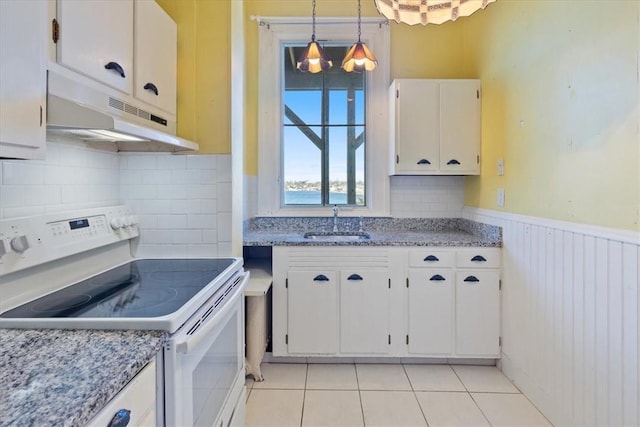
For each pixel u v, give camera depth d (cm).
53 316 99
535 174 196
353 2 292
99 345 83
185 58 187
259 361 226
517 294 216
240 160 216
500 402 202
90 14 116
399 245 237
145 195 188
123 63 135
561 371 176
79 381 66
